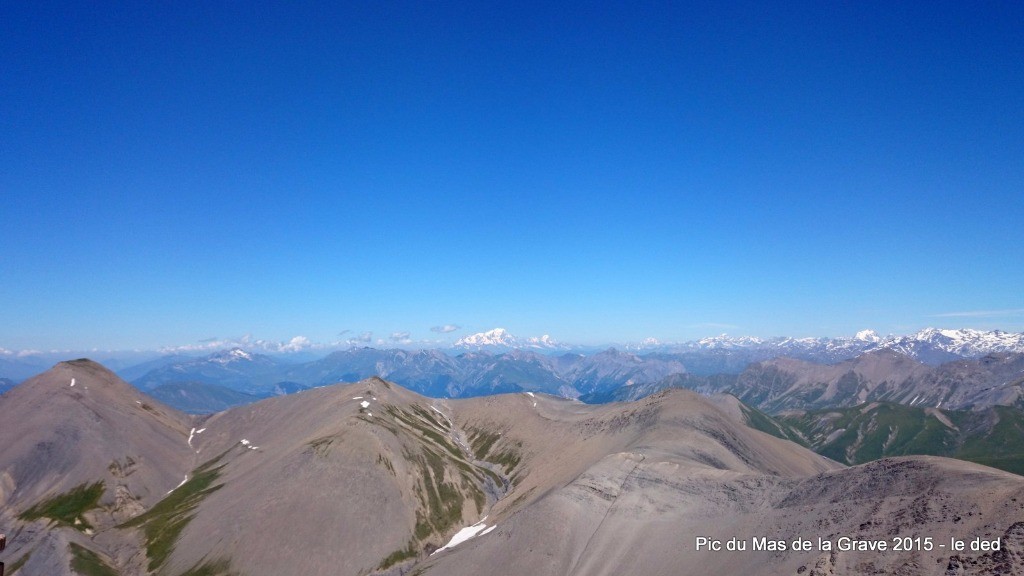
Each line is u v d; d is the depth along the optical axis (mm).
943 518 58062
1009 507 54219
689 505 91938
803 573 60594
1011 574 46500
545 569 90312
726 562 72625
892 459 75000
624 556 86062
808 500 76500
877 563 56969
